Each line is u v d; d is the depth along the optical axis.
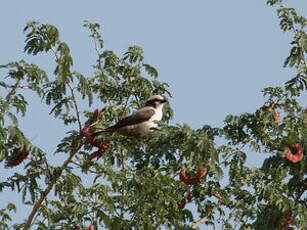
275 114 14.39
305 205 13.08
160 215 15.17
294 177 12.82
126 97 17.62
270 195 14.33
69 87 14.76
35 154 13.80
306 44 15.55
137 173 15.38
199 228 15.41
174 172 15.07
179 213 15.59
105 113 17.05
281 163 12.46
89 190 14.95
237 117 14.20
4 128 13.84
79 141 15.11
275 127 14.40
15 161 14.12
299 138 12.41
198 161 12.59
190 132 12.63
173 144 12.80
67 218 14.46
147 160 13.23
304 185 12.91
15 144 14.09
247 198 15.83
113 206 14.55
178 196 15.30
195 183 13.82
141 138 16.39
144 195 15.15
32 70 14.87
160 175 15.14
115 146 16.42
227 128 14.27
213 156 12.59
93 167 15.48
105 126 16.08
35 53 14.38
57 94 14.92
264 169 12.64
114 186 15.27
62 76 13.92
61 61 13.85
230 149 15.16
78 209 14.34
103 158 16.42
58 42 14.32
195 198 16.19
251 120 14.30
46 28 14.30
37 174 14.61
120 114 17.44
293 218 13.16
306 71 15.55
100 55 17.59
